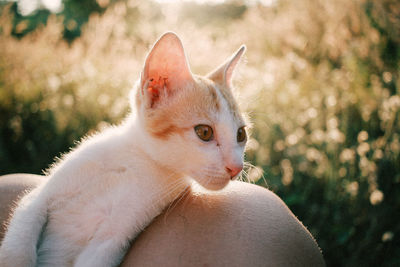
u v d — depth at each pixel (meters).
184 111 0.33
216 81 0.38
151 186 0.32
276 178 0.54
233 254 0.26
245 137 0.36
